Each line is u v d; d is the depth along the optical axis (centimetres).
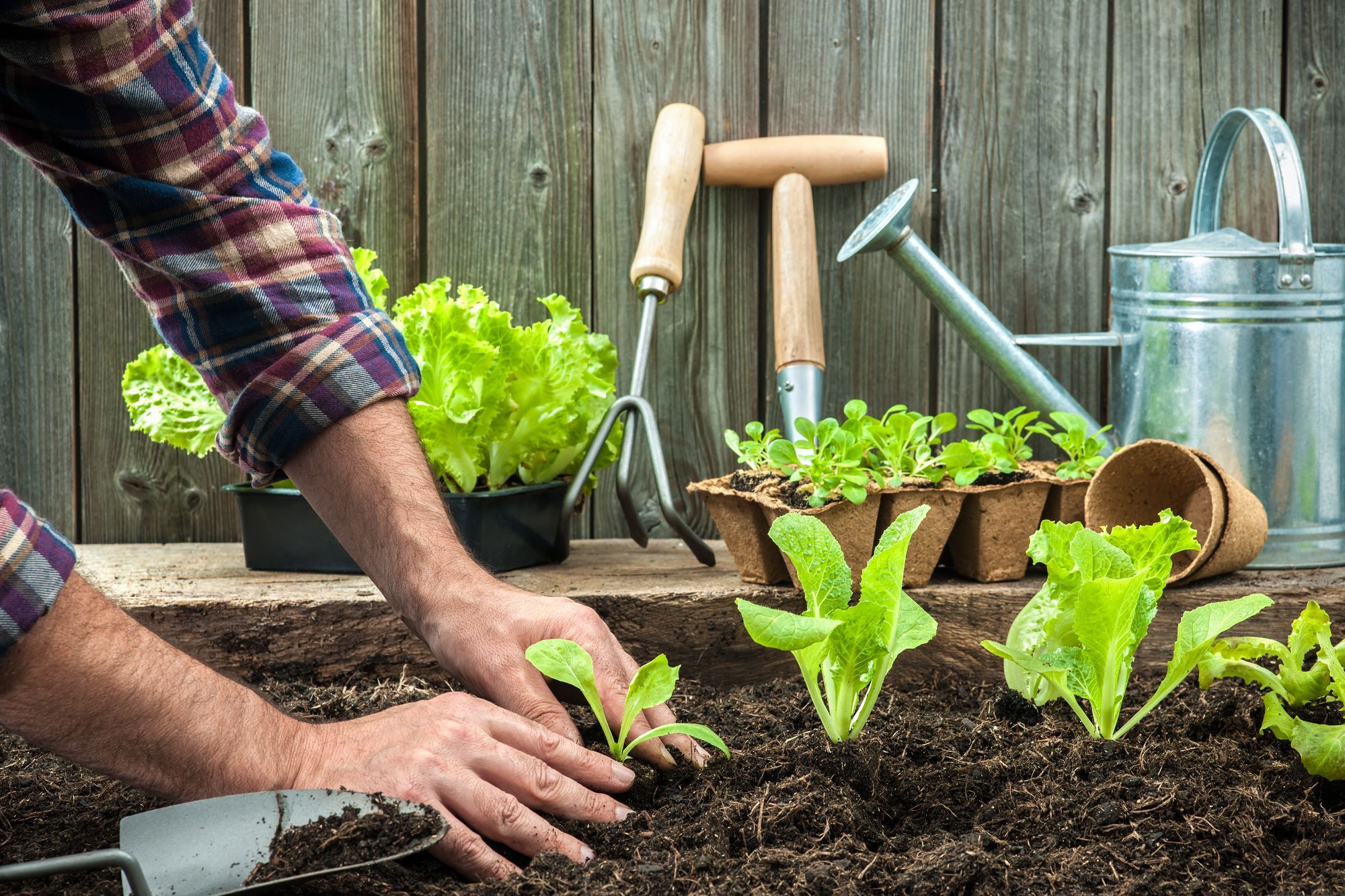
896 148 154
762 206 156
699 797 83
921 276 141
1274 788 87
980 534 127
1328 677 96
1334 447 134
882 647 91
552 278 156
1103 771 88
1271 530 133
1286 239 127
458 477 132
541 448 138
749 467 159
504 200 154
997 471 130
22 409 154
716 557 146
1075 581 97
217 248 91
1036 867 75
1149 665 124
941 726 100
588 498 161
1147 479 128
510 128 153
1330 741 87
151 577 134
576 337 138
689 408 159
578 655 84
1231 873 75
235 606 123
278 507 133
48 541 67
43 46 80
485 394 129
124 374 151
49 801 90
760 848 76
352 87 152
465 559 94
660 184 142
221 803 72
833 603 92
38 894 72
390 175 154
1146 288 135
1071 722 101
